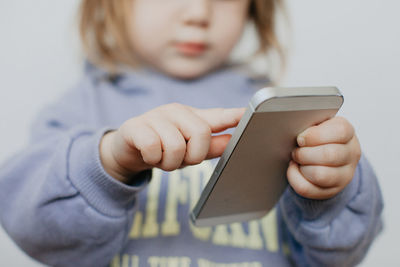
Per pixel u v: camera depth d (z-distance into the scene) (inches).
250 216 18.6
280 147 14.8
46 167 19.7
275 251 23.1
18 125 37.0
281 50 38.0
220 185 15.3
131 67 31.0
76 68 38.1
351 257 20.6
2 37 37.6
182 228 22.6
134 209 19.0
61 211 17.9
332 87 13.8
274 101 12.4
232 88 30.7
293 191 18.2
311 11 40.8
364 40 39.6
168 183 23.8
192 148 14.5
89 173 17.3
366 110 37.7
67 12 38.2
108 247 18.9
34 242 19.0
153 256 21.7
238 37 29.5
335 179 15.2
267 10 36.6
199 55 28.3
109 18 31.2
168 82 29.3
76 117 26.9
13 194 20.8
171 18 27.0
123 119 26.9
